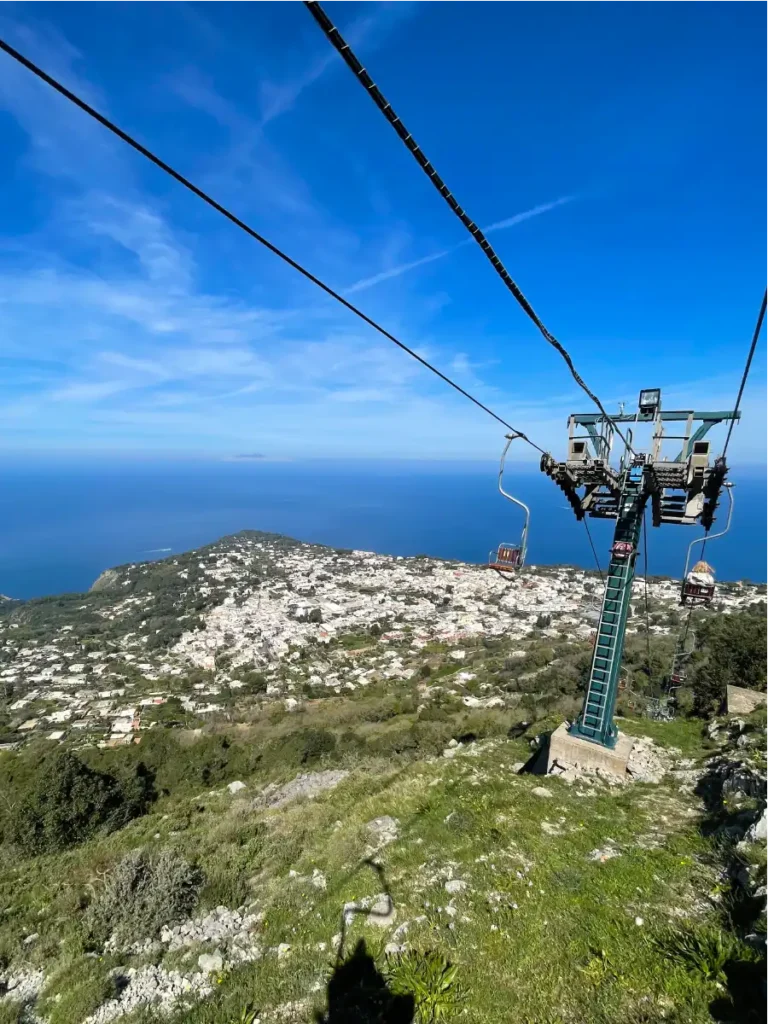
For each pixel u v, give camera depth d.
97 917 7.07
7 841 11.79
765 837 6.33
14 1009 5.78
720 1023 4.12
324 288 3.59
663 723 14.01
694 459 8.60
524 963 5.15
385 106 2.35
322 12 1.93
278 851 8.50
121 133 2.25
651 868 6.48
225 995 5.45
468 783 9.58
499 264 3.23
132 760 23.39
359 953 5.68
